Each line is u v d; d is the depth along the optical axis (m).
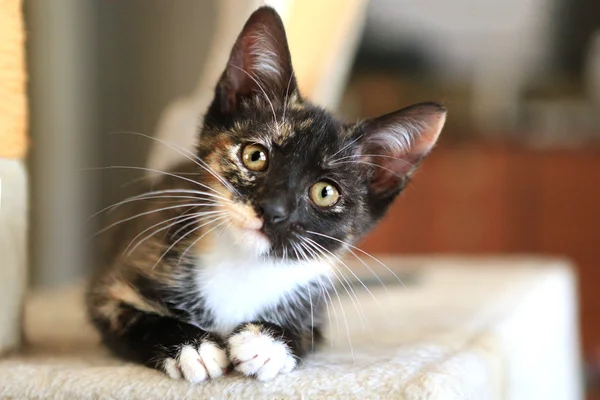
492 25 1.35
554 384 0.68
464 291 0.71
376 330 0.53
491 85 1.38
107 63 0.76
